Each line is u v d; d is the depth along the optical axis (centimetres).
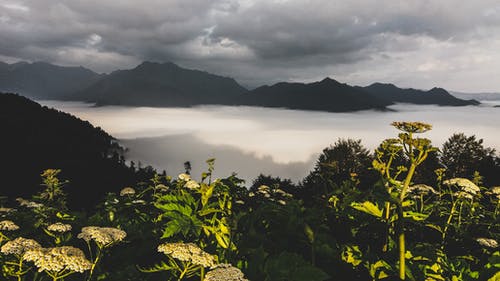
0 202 800
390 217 416
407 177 383
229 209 468
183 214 383
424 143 368
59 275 335
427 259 402
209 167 416
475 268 443
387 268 383
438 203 552
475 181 645
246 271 368
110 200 701
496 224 531
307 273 333
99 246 373
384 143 402
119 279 371
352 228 478
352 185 469
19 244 360
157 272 382
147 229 523
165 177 706
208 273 320
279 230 452
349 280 403
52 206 693
